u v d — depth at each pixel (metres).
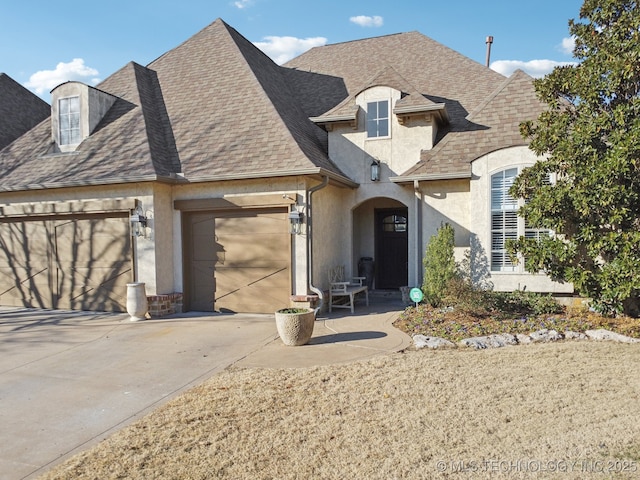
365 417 5.07
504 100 12.75
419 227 12.38
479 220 11.18
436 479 3.83
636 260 8.25
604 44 9.02
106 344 8.72
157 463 4.20
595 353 7.25
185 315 11.54
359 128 13.36
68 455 4.50
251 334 9.31
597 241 8.77
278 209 11.32
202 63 14.79
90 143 12.68
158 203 11.48
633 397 5.46
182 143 12.35
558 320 9.30
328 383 6.19
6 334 9.64
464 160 11.63
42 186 11.82
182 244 11.92
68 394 6.16
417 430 4.73
